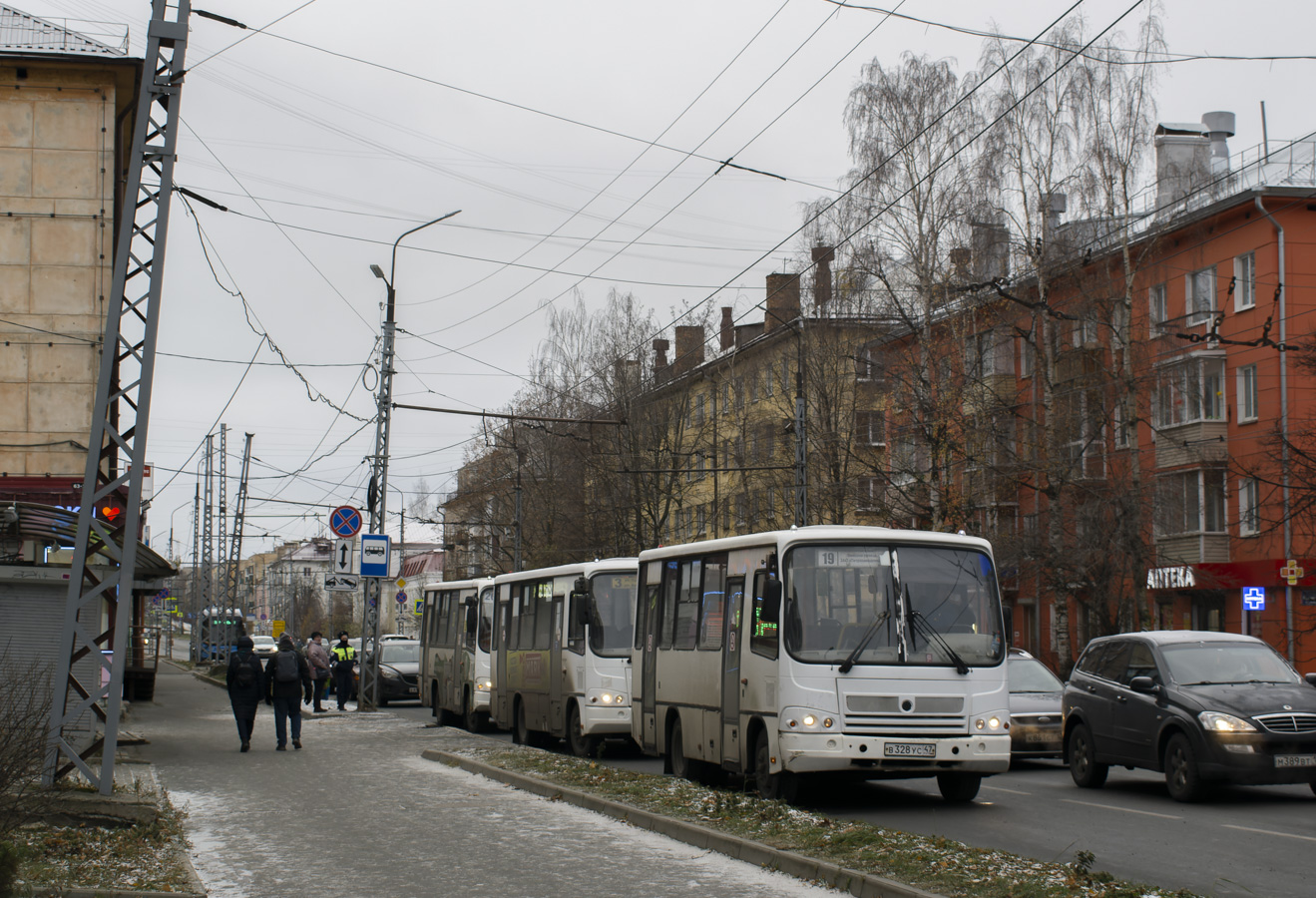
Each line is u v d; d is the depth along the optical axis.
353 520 31.41
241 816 13.49
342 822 12.98
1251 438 39.59
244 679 21.56
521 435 60.06
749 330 64.94
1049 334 38.66
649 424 55.72
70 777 14.61
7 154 25.06
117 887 9.02
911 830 12.51
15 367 24.70
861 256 39.38
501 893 9.27
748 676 15.02
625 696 21.50
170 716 31.19
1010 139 38.03
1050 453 37.72
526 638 24.95
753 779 15.26
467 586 30.12
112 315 12.55
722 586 16.30
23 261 24.95
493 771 17.17
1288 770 14.04
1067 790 16.41
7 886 8.00
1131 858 10.70
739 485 57.19
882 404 45.59
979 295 39.03
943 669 14.11
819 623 14.16
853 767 13.74
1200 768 14.39
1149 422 39.50
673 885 9.48
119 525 15.66
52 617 16.33
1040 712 20.22
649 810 12.80
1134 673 15.98
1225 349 40.53
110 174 25.28
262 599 147.50
